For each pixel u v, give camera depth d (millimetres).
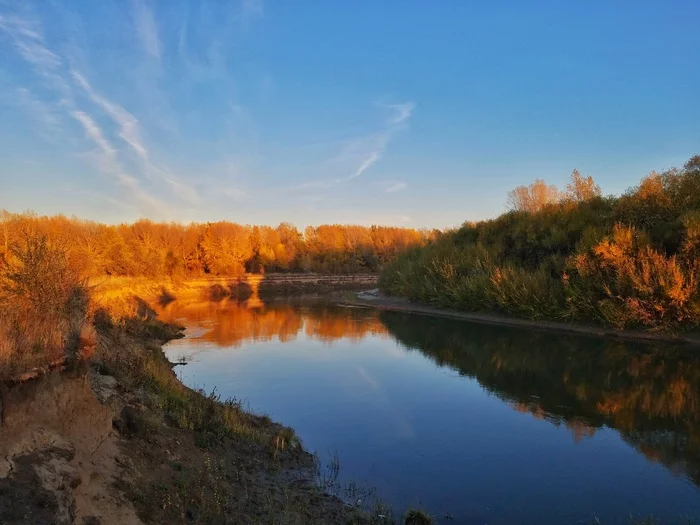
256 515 8203
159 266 65625
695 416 15422
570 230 39188
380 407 16219
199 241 89250
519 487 10453
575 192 48594
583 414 15648
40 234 12797
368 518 8820
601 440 13320
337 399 17062
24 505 5219
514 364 23516
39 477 5672
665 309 28469
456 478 10867
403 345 28781
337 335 32406
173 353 24547
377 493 10062
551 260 38719
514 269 40406
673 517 9227
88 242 45688
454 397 17547
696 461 11906
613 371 21812
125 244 64125
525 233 43781
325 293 77938
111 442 7914
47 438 6418
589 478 10922
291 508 8766
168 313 44688
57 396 7020
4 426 5953
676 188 33719
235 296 69625
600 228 35094
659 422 14859
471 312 43312
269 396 17328
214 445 10617
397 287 55312
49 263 10734
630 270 29891
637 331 30250
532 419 15117
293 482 10188
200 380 19219
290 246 104875
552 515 9258
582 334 31938
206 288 73062
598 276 32219
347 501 9648
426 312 46469
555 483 10656
